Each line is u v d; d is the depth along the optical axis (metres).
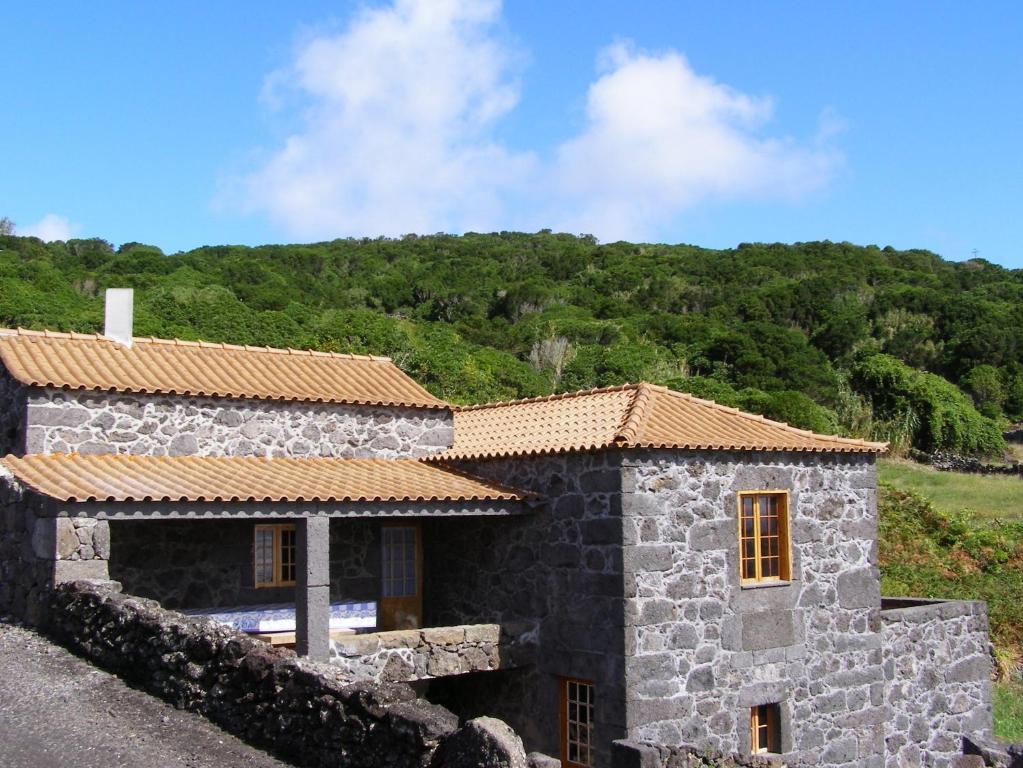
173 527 15.18
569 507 14.77
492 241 104.69
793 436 16.25
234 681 8.80
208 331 39.91
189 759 7.84
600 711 13.93
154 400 15.20
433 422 17.73
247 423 15.95
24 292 40.00
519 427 17.17
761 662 15.02
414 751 7.19
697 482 14.66
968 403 44.34
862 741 16.20
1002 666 20.84
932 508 27.00
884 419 41.75
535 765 7.07
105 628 10.50
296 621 13.46
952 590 22.98
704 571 14.55
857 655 16.31
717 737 14.36
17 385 14.69
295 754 8.11
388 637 13.73
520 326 58.97
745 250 93.31
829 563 16.16
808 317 65.12
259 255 76.56
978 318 61.03
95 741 8.09
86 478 12.98
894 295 67.75
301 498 13.40
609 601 13.94
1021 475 35.81
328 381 17.56
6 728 8.23
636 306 71.25
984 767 12.45
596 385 42.88
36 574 12.41
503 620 15.77
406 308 68.19
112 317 16.95
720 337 50.34
